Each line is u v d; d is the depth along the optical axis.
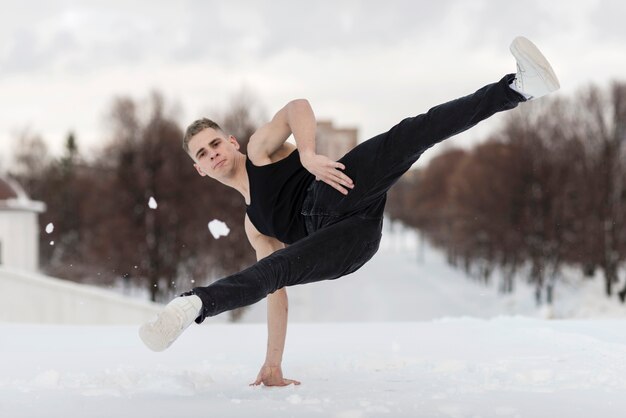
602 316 37.72
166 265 41.28
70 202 58.81
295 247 3.37
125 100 51.28
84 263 47.81
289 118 3.69
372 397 3.30
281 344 3.81
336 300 45.91
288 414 2.91
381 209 3.69
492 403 3.12
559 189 42.62
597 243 40.81
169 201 42.62
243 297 3.10
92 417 2.91
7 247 31.48
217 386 3.78
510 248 43.19
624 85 47.00
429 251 89.00
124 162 45.16
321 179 3.55
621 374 3.86
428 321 7.59
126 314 15.39
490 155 47.62
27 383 3.83
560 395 3.32
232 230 41.44
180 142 46.81
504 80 3.42
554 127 46.31
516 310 40.84
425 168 86.50
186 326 3.01
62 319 14.80
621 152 44.81
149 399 3.29
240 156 3.92
